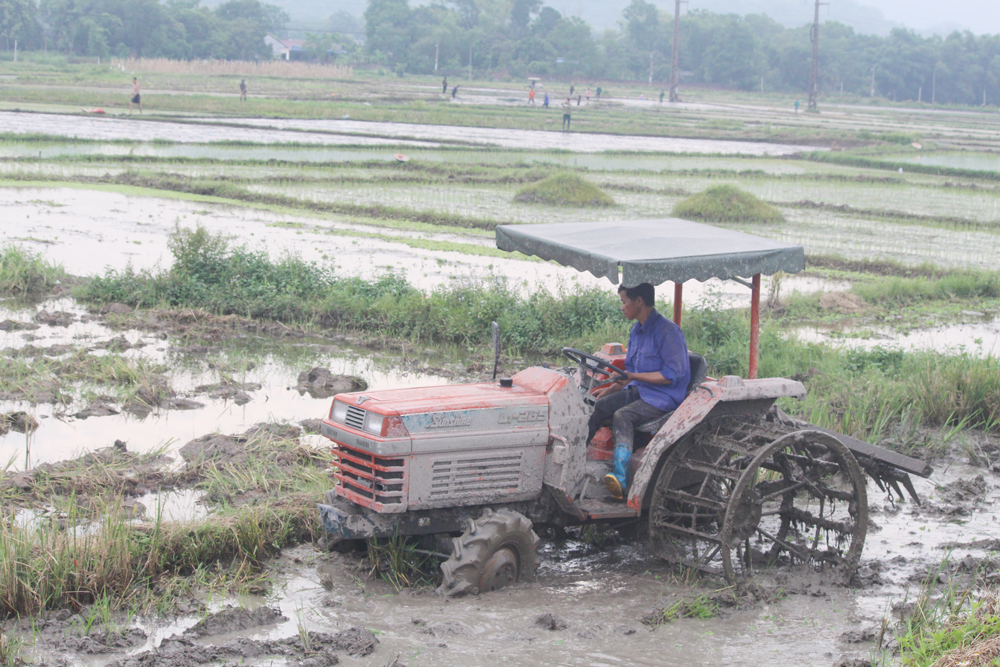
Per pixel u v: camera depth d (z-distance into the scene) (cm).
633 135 5566
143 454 812
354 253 1812
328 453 818
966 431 998
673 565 652
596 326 1308
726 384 643
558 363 1209
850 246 2220
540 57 15362
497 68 15175
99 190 2445
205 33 14062
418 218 2334
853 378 1100
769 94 15000
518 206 2591
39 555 580
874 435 939
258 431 873
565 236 677
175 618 554
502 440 602
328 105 5878
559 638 532
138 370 1059
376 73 13125
